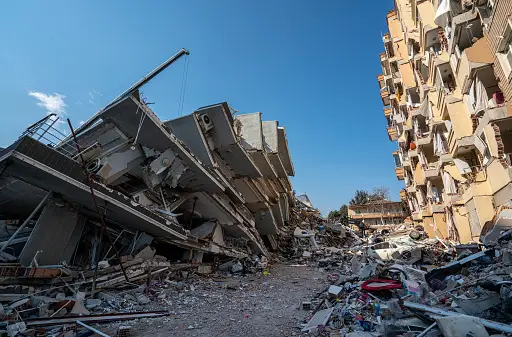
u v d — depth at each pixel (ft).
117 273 35.63
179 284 42.47
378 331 18.34
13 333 19.93
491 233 39.34
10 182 32.45
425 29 64.95
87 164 37.76
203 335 21.91
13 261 31.55
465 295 21.58
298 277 53.16
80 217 38.17
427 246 61.67
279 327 23.47
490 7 43.29
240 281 49.62
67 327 22.27
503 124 42.14
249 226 79.51
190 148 53.36
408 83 91.50
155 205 48.98
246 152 64.34
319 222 143.54
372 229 163.32
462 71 50.14
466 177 55.01
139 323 24.76
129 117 40.11
